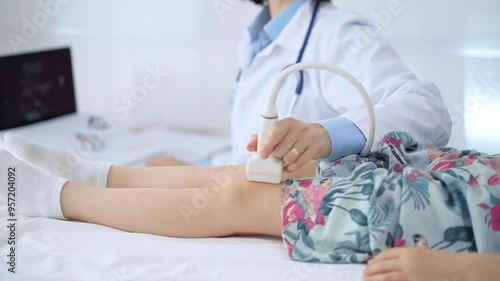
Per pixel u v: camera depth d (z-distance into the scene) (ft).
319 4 4.56
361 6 6.63
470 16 6.16
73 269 2.96
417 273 2.59
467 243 2.83
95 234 3.30
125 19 8.27
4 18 8.82
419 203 2.87
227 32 7.66
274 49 4.61
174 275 2.85
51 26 8.75
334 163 3.38
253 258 2.99
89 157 6.69
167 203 3.36
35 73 7.32
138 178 3.95
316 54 4.37
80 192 3.54
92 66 8.69
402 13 6.47
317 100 4.32
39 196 3.55
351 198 2.97
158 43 8.15
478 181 2.93
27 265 3.01
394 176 3.05
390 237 2.84
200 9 7.72
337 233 2.93
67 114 7.84
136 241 3.20
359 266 2.90
